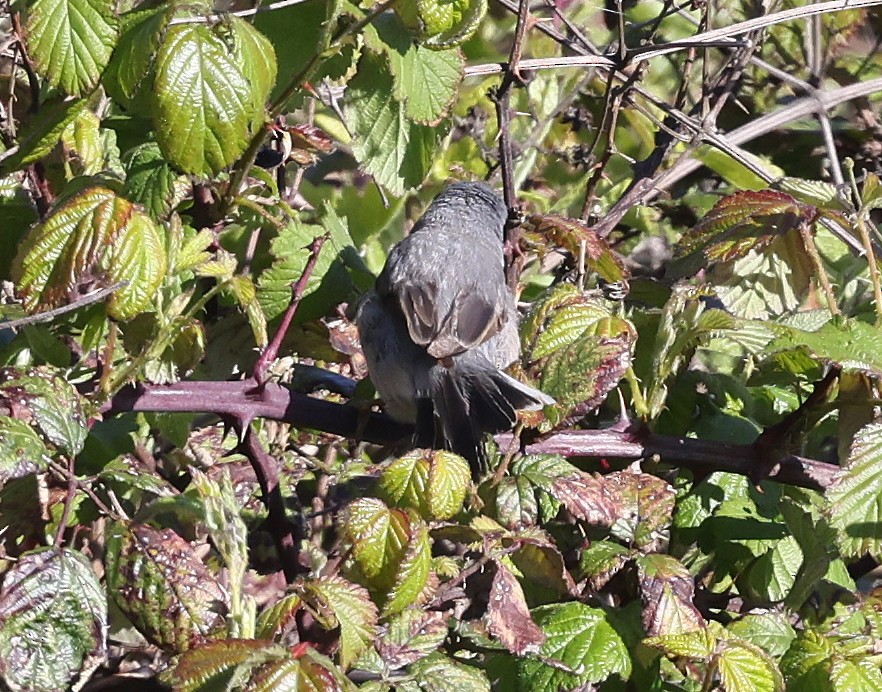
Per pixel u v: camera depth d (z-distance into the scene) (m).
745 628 4.49
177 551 3.79
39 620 3.60
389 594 3.65
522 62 5.79
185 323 4.17
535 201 7.34
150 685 4.93
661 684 4.48
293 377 5.57
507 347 5.86
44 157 5.04
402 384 5.34
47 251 3.79
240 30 4.05
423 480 3.97
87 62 3.98
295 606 3.59
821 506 4.63
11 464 3.58
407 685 3.76
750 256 5.25
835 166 7.11
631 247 7.74
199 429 5.52
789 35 8.30
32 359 4.66
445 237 5.80
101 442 4.82
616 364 4.43
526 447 4.70
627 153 8.09
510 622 3.96
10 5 4.77
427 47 4.65
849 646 4.16
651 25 7.65
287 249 5.38
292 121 7.27
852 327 4.71
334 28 4.82
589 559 4.49
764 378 5.63
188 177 4.60
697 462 4.82
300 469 5.46
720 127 8.40
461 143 7.56
